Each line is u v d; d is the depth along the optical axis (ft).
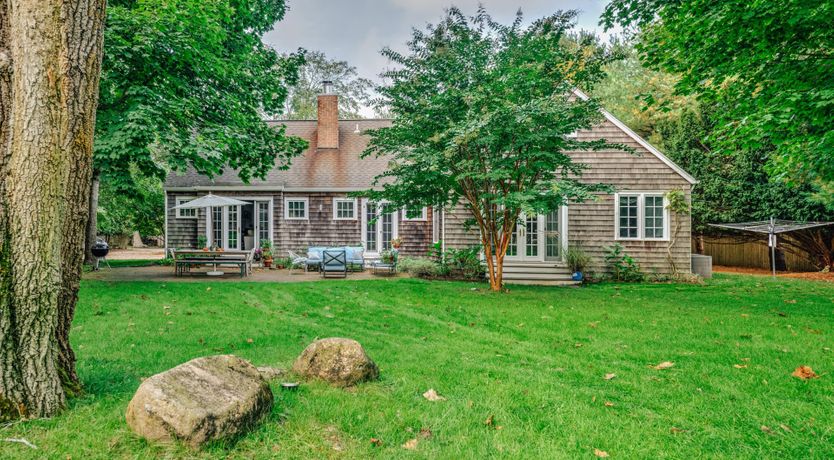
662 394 12.56
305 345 17.62
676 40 26.86
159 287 31.91
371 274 45.91
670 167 44.47
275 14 48.85
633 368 15.06
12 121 9.29
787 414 11.18
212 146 32.22
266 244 53.47
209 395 9.20
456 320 23.26
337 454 8.73
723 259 65.57
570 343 18.52
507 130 29.19
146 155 30.99
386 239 55.57
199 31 33.12
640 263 44.60
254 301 27.84
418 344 18.26
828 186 42.93
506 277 42.96
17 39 9.29
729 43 24.48
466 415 10.82
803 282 42.55
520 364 15.47
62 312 10.57
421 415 10.67
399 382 13.14
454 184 33.53
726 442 9.70
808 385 13.23
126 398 10.77
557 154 32.45
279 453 8.62
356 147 61.98
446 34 32.07
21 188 9.27
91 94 10.36
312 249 49.24
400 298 29.89
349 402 11.22
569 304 28.07
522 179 33.17
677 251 43.98
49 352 9.66
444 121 32.35
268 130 40.73
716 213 58.03
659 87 68.80
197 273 43.14
